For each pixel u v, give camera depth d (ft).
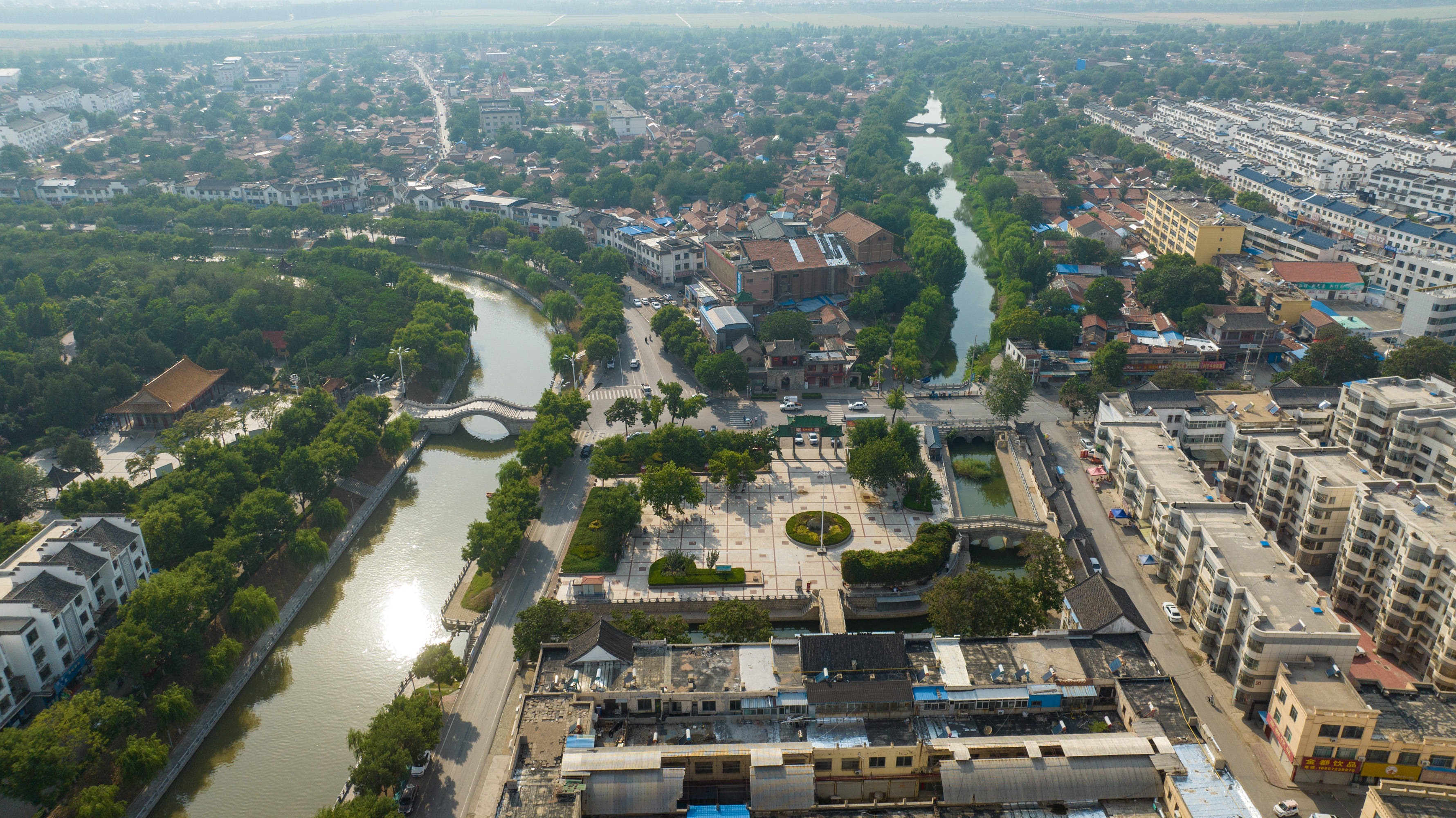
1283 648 553.64
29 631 567.59
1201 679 609.01
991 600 598.34
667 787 454.40
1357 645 545.85
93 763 517.96
